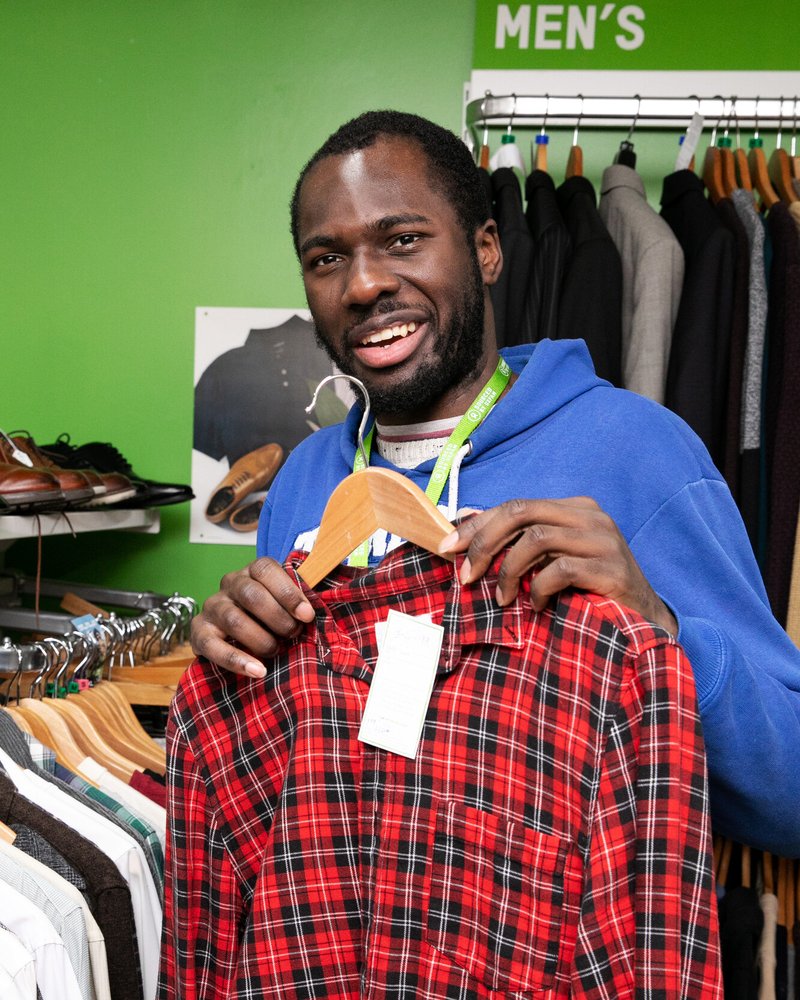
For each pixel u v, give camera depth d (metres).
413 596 0.77
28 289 2.07
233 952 0.80
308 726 0.78
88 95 2.04
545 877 0.70
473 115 1.78
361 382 0.85
